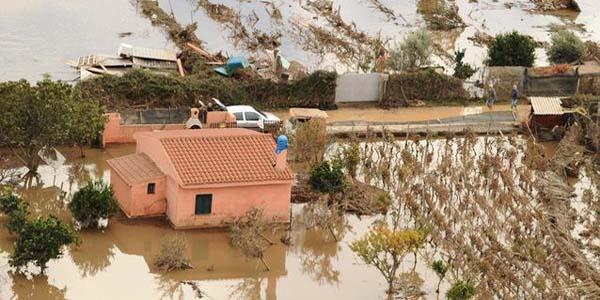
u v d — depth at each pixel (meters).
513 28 97.94
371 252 46.94
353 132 65.88
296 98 71.50
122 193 53.69
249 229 51.09
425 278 48.88
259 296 46.69
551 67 77.06
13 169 58.25
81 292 45.78
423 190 55.97
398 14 100.62
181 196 51.53
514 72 76.56
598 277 47.56
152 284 47.03
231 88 69.50
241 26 90.56
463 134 68.81
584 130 67.69
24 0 96.62
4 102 55.59
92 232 51.53
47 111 56.06
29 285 45.97
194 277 48.09
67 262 48.56
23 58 77.38
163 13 93.69
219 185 51.72
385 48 85.44
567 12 106.75
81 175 58.50
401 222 54.53
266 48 84.94
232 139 54.66
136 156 55.34
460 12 103.62
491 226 52.88
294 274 49.09
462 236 50.62
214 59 77.75
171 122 64.25
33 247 45.97
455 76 76.88
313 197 56.75
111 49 81.75
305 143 61.56
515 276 47.28
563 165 62.47
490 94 74.56
